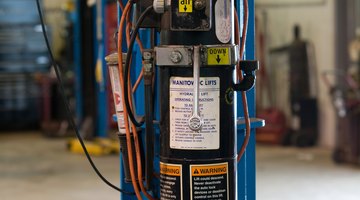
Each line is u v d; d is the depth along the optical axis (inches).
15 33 317.7
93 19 259.6
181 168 62.6
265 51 283.0
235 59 61.9
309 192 178.5
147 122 65.4
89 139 258.8
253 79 63.9
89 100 263.0
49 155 246.7
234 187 64.4
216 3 61.1
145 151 68.3
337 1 251.6
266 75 280.1
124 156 70.1
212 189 63.1
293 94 263.6
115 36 74.5
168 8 61.1
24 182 195.9
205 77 61.5
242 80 64.7
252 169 82.1
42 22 71.1
